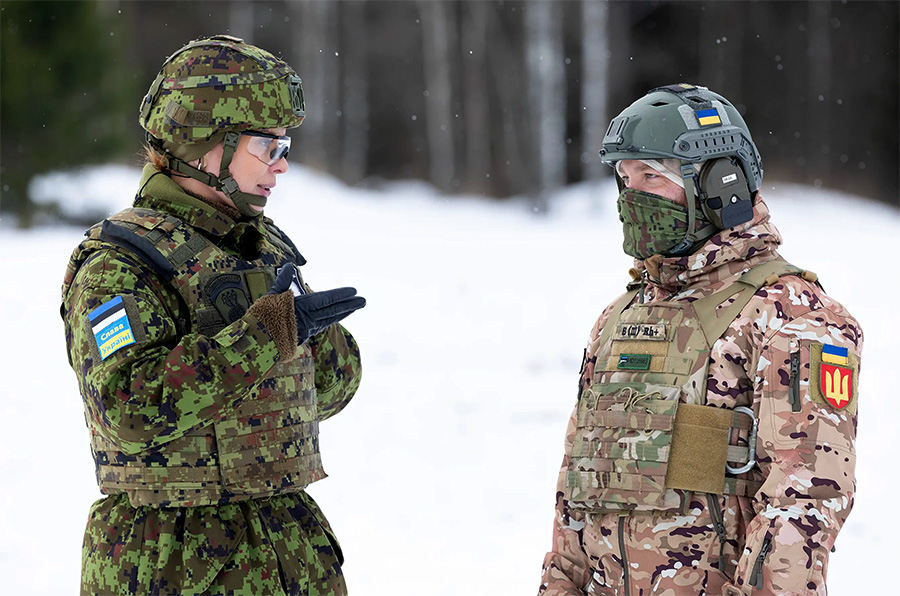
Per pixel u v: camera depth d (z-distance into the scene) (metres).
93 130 48.56
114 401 6.58
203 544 6.92
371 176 92.50
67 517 15.66
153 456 6.91
